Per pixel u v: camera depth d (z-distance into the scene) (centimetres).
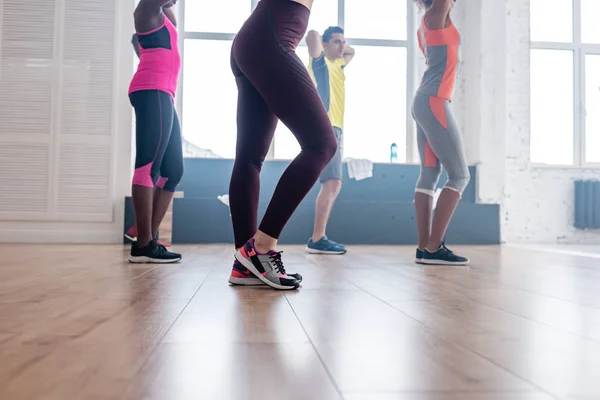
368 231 493
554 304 138
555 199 609
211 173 539
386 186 543
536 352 85
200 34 609
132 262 260
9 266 236
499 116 550
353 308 129
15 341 91
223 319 113
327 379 69
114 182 469
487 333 100
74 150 466
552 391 65
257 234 167
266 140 178
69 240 464
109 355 82
